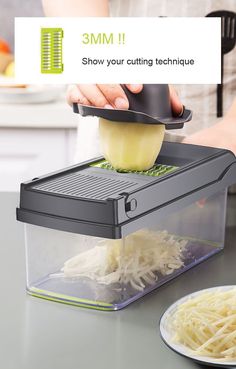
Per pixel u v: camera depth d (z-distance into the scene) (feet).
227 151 4.55
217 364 3.13
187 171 4.15
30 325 3.60
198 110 6.20
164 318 3.51
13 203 5.25
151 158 4.21
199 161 4.30
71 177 4.14
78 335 3.51
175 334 3.37
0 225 4.84
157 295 3.92
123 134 4.12
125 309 3.76
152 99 4.12
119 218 3.65
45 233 3.88
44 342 3.44
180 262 4.17
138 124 4.09
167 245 4.08
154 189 3.88
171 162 4.47
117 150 4.17
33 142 8.44
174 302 3.66
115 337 3.49
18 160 8.50
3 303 3.82
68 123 8.29
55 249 3.92
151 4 6.20
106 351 3.37
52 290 3.88
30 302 3.83
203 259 4.37
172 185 4.02
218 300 3.56
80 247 3.90
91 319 3.67
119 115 3.96
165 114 4.17
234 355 3.22
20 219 3.89
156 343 3.44
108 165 4.37
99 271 3.86
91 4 6.13
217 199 4.42
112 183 4.02
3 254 4.41
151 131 4.11
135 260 3.86
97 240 3.85
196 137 5.61
